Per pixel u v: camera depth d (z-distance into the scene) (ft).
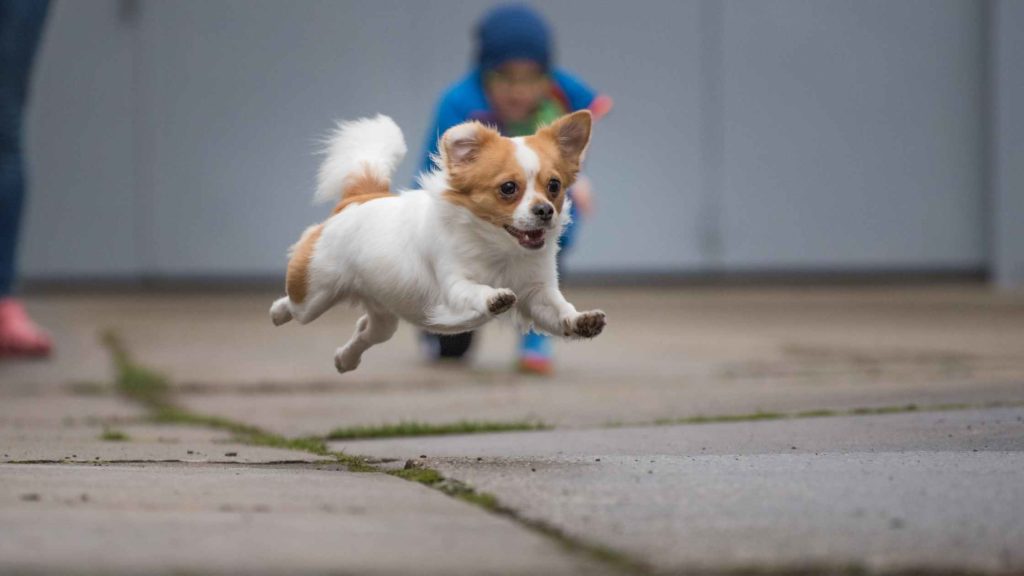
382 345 48.52
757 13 63.21
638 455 20.06
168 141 62.80
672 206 63.93
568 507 14.51
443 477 17.19
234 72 62.54
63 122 62.23
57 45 61.82
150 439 25.39
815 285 65.21
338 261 21.24
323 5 62.23
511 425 26.21
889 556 12.21
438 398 33.63
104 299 62.54
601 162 63.41
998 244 63.93
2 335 41.98
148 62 62.34
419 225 20.57
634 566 11.98
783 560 12.11
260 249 63.57
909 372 36.81
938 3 63.67
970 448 19.97
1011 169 63.52
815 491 15.31
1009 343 44.27
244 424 28.76
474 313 19.66
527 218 19.74
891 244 64.64
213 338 49.55
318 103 62.69
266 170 63.05
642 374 38.63
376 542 12.85
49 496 15.29
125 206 63.00
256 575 11.52
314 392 35.55
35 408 32.09
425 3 62.08
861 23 63.57
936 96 64.08
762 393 32.40
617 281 64.49
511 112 35.40
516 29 35.04
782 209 64.18
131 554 12.13
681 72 63.21
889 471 16.79
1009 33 62.90
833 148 64.08
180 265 63.41
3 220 41.29
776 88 63.62
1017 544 12.64
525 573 11.70
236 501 15.23
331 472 18.97
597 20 62.59
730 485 15.81
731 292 64.08
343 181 22.34
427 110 62.44
